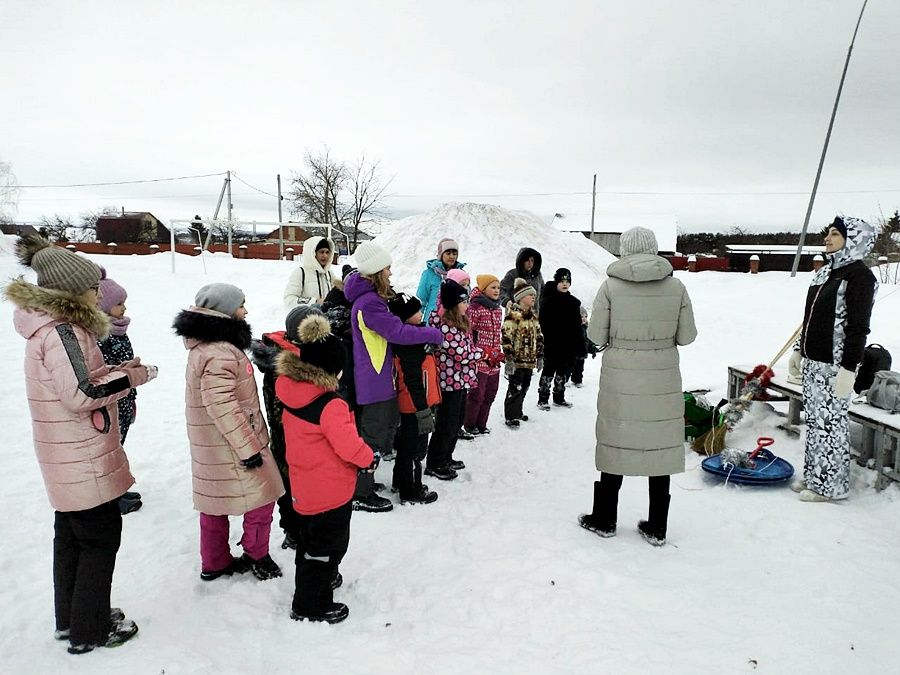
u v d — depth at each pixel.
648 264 3.54
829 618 2.88
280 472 3.51
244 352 3.30
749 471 4.49
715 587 3.18
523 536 3.79
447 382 4.70
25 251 2.64
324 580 2.88
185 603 3.06
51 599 3.14
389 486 4.68
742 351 9.83
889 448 4.14
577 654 2.64
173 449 5.50
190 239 43.56
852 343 3.80
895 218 19.42
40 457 2.62
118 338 4.17
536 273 7.68
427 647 2.71
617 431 3.62
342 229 47.94
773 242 58.88
